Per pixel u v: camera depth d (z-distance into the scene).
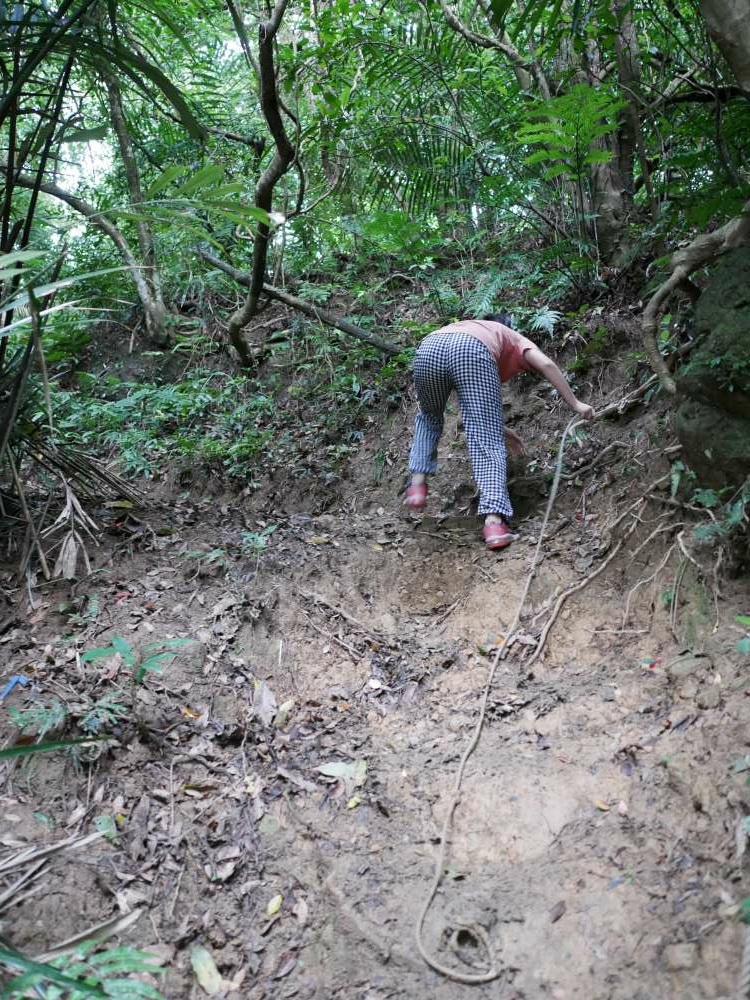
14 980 1.59
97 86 3.97
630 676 2.85
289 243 6.16
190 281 5.94
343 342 5.39
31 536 3.47
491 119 5.14
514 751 2.70
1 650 3.00
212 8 5.77
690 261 3.29
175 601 3.38
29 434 3.69
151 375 6.01
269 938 2.20
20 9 3.34
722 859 2.05
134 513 4.02
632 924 2.01
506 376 3.96
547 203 4.94
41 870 2.23
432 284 5.09
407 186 5.26
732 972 1.79
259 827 2.51
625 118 4.67
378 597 3.65
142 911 2.21
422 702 3.03
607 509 3.62
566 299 4.78
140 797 2.54
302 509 4.52
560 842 2.32
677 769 2.36
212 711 2.91
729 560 2.89
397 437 4.73
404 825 2.49
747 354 2.86
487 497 3.71
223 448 4.80
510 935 2.09
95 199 6.41
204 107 6.34
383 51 5.22
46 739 2.60
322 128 5.59
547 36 3.74
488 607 3.43
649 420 3.79
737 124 3.20
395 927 2.17
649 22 4.38
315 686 3.14
